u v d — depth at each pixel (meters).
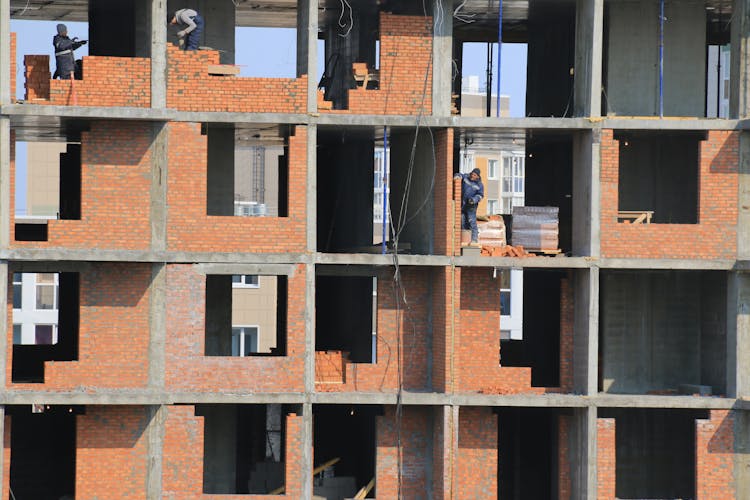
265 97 66.44
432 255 67.19
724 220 67.94
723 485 67.69
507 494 77.19
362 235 76.81
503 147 80.69
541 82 78.44
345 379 68.19
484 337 68.62
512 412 77.44
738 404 67.50
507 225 74.31
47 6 75.94
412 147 71.12
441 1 68.12
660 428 72.69
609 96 70.31
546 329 76.75
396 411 68.19
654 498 72.38
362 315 77.00
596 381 67.56
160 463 65.50
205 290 68.31
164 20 65.31
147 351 65.56
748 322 67.81
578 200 69.19
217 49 69.88
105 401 64.19
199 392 65.69
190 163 65.69
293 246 66.38
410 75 68.00
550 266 67.31
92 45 73.31
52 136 73.12
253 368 66.19
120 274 65.56
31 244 64.69
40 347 80.25
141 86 65.38
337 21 78.81
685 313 71.44
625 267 67.50
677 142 71.62
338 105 77.81
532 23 77.62
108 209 65.31
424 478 68.69
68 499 68.56
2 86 63.88
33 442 75.69
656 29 70.44
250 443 79.19
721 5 71.25
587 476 67.25
